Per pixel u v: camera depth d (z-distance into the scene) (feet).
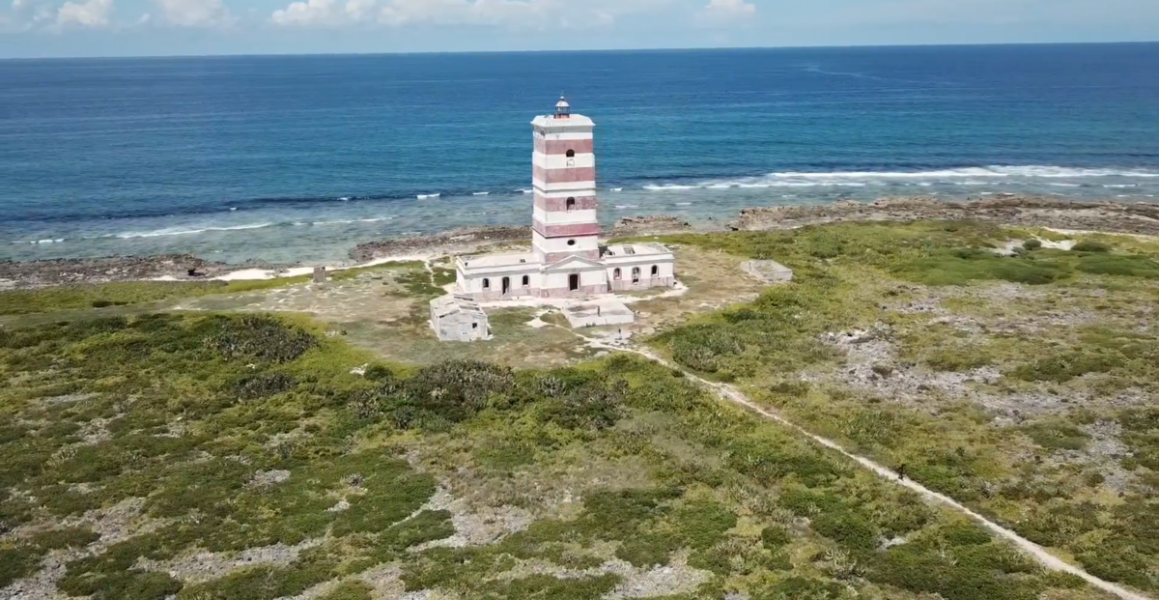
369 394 180.55
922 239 320.91
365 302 249.14
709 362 198.70
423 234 369.71
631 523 131.54
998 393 181.78
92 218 394.11
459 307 220.84
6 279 300.20
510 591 113.19
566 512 136.15
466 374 188.34
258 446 160.86
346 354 204.13
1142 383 184.14
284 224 387.14
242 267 317.22
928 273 275.18
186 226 382.42
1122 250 308.40
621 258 256.73
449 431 166.50
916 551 123.03
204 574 119.85
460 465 152.66
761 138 637.30
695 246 315.58
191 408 177.58
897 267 283.59
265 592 114.01
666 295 254.27
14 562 122.31
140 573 119.75
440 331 214.48
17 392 185.98
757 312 235.81
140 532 131.44
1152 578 115.14
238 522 133.80
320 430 167.63
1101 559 119.85
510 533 129.90
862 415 170.60
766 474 146.00
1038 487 141.38
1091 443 157.48
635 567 119.75
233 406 179.42
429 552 124.16
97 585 116.06
